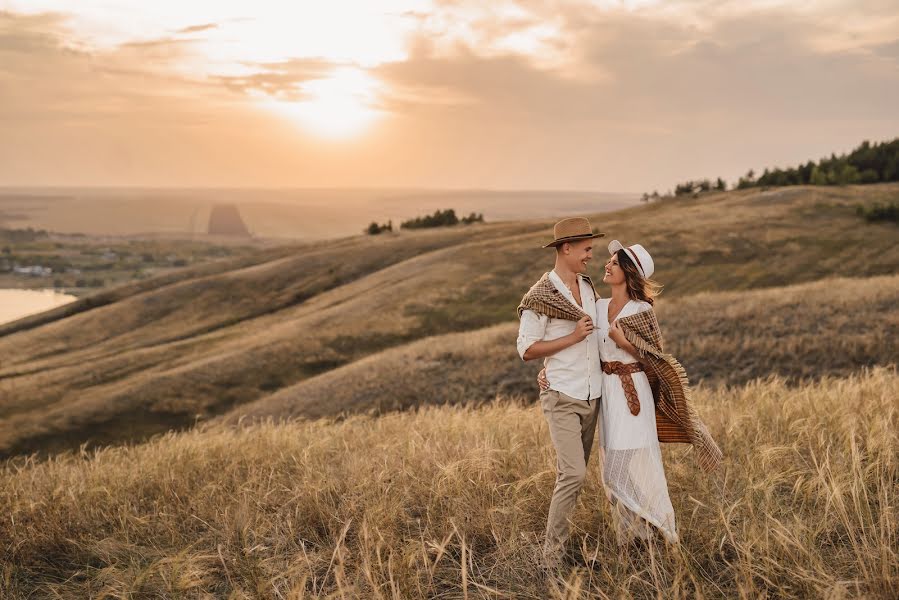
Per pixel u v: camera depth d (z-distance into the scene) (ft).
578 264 11.92
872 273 132.87
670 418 12.37
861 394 19.67
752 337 64.44
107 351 174.91
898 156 256.93
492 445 16.37
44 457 88.74
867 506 10.43
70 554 13.50
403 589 10.19
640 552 11.18
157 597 11.39
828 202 190.39
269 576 11.27
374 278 188.44
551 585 9.89
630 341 11.68
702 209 206.28
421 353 84.02
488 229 251.80
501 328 91.40
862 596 8.77
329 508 14.10
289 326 145.59
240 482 16.52
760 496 12.18
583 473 11.46
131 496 16.20
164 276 254.88
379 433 22.99
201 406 102.01
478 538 12.57
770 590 9.63
